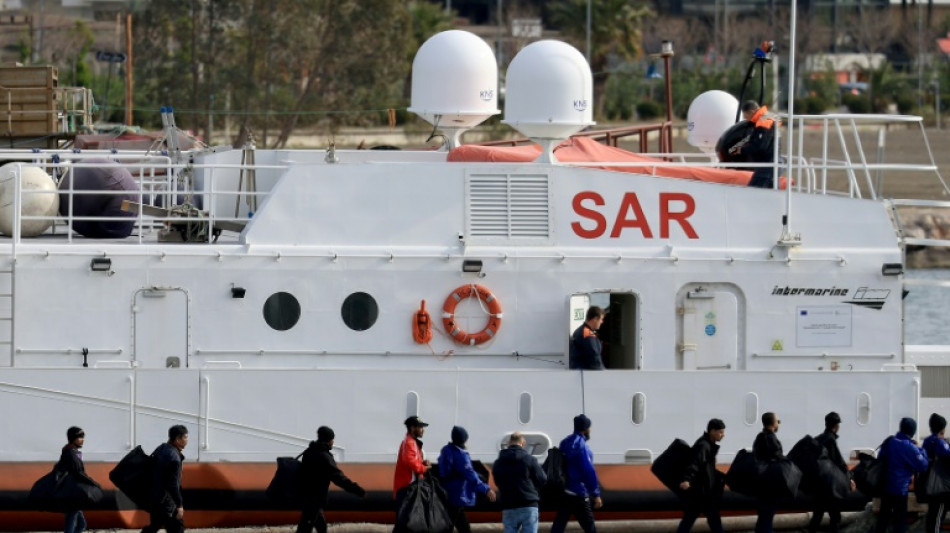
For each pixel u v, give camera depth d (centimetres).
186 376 5641
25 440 5603
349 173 5878
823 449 5675
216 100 19712
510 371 5712
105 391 5619
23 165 6216
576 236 5934
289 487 5522
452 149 6688
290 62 19950
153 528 5391
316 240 5850
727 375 5803
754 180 6531
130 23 18112
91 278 5741
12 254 5703
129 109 17112
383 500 5703
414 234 5881
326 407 5688
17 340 5719
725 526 6012
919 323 13862
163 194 6284
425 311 5844
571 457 5469
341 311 5828
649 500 5788
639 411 5772
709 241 5981
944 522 6231
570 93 5934
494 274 5872
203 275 5775
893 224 6078
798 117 6178
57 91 8231
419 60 6750
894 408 5881
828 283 5994
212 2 19838
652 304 5928
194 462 5656
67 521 5481
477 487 5394
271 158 6850
